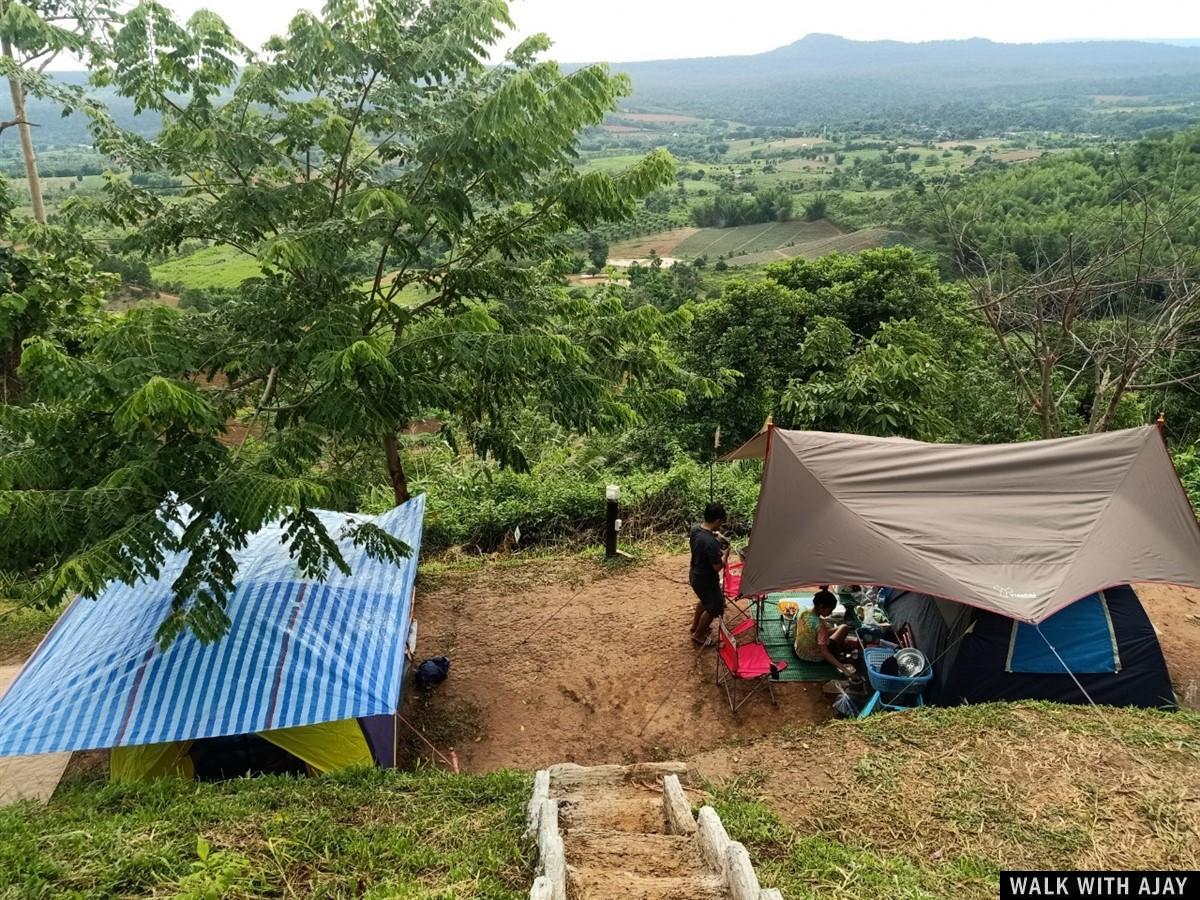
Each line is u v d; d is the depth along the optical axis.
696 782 4.89
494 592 8.97
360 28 6.43
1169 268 12.88
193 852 3.71
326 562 5.35
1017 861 4.13
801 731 5.60
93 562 4.03
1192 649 7.19
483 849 3.79
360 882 3.55
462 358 5.54
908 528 6.41
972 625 6.13
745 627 7.65
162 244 6.79
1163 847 4.21
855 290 18.80
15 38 5.84
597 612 8.41
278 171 6.74
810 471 6.95
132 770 5.53
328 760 5.56
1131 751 5.10
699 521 10.80
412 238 6.68
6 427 4.73
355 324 6.03
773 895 2.85
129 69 6.23
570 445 16.88
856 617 7.36
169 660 5.19
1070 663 6.12
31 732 4.73
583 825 4.10
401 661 5.64
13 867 3.45
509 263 7.39
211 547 4.96
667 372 7.38
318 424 5.65
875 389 12.17
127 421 4.10
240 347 6.25
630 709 6.82
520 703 6.96
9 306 9.59
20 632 8.51
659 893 3.11
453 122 6.08
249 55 6.66
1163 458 6.93
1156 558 6.18
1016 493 6.71
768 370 16.28
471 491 12.38
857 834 4.39
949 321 18.25
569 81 5.79
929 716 5.63
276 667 5.19
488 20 6.13
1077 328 14.05
